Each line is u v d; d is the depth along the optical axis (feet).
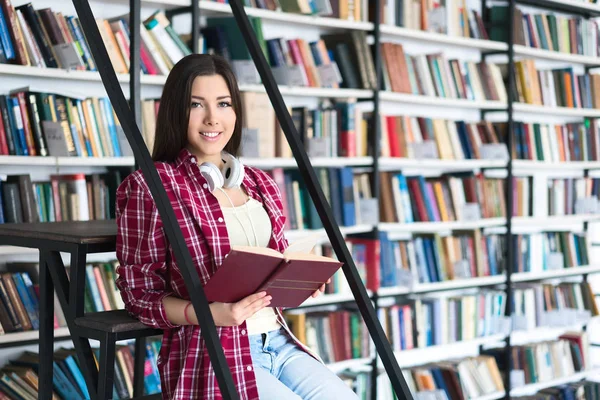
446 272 14.07
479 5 15.58
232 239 6.24
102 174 10.50
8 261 10.27
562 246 16.34
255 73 11.48
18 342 9.89
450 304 14.10
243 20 6.94
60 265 6.31
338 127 12.71
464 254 14.40
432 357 14.71
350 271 6.10
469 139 14.65
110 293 10.18
